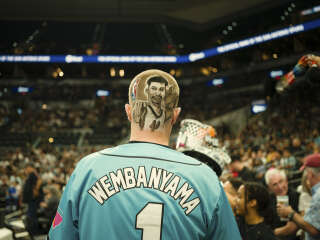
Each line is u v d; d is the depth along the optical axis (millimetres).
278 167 8758
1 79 30531
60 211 1268
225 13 29734
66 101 30234
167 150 1343
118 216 1197
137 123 1376
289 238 3494
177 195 1229
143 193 1224
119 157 1302
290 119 18844
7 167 16188
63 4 30156
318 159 2707
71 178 1311
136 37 34000
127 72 31672
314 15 22094
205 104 28469
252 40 25094
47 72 31938
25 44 29781
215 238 1252
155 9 30547
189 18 31156
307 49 22578
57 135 26109
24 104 29484
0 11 30562
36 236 6328
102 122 27938
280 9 27781
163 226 1188
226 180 3275
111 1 29891
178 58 28953
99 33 33781
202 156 2096
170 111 1395
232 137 21250
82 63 30531
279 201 2676
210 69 30078
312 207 2537
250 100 24766
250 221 2566
